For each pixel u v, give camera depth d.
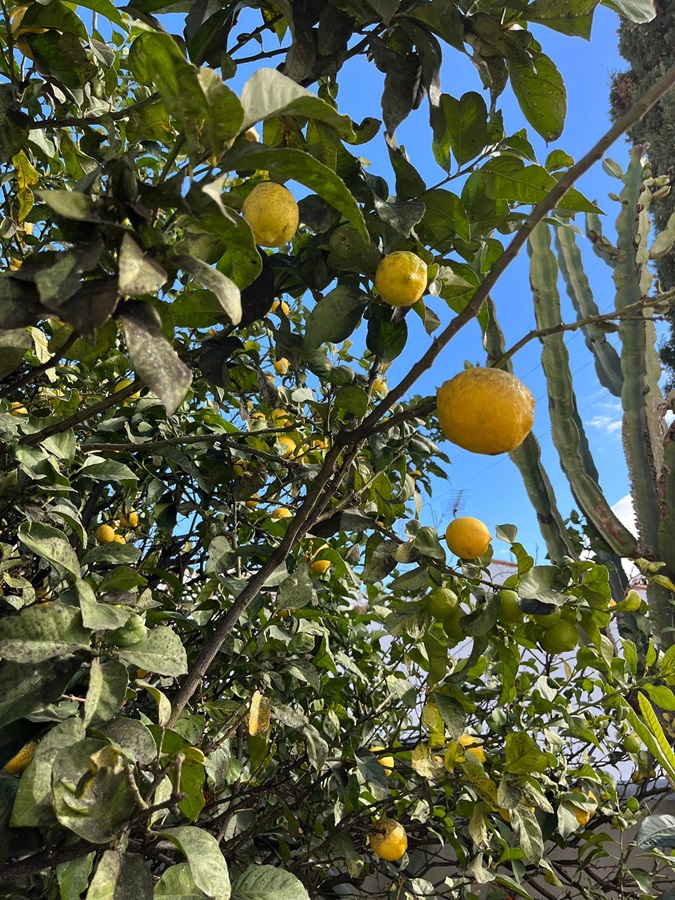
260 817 1.23
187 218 0.66
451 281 1.00
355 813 1.16
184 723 0.95
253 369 1.39
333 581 1.54
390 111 0.94
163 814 0.68
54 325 1.05
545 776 1.39
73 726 0.61
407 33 0.93
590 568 0.95
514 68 0.96
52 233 1.30
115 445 1.07
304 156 0.57
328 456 0.81
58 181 1.37
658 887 1.85
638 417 2.98
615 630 2.66
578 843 1.81
